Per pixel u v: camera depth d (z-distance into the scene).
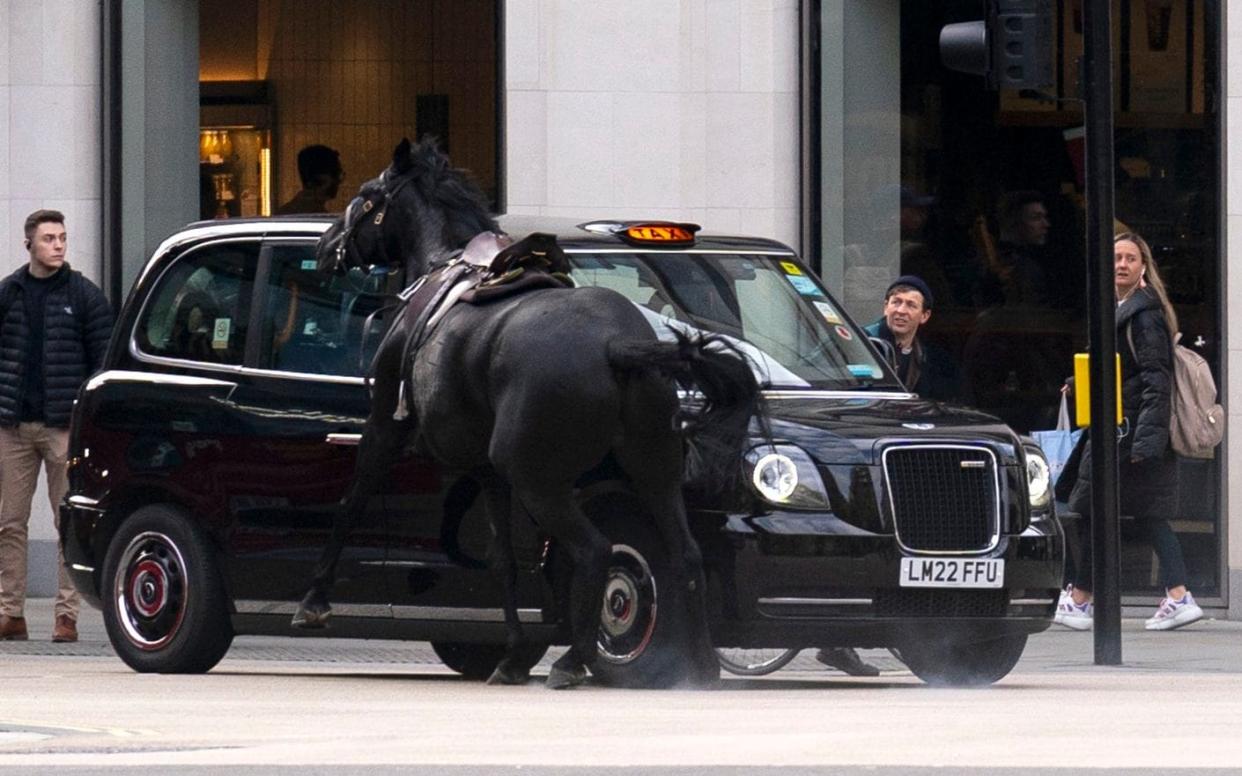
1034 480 21.66
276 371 23.22
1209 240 33.12
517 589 20.98
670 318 22.14
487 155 35.34
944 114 34.38
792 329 22.66
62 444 29.75
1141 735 13.70
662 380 19.31
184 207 36.38
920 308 27.83
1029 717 15.26
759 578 19.98
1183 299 33.19
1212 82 33.06
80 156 36.00
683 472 19.84
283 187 36.28
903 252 34.50
